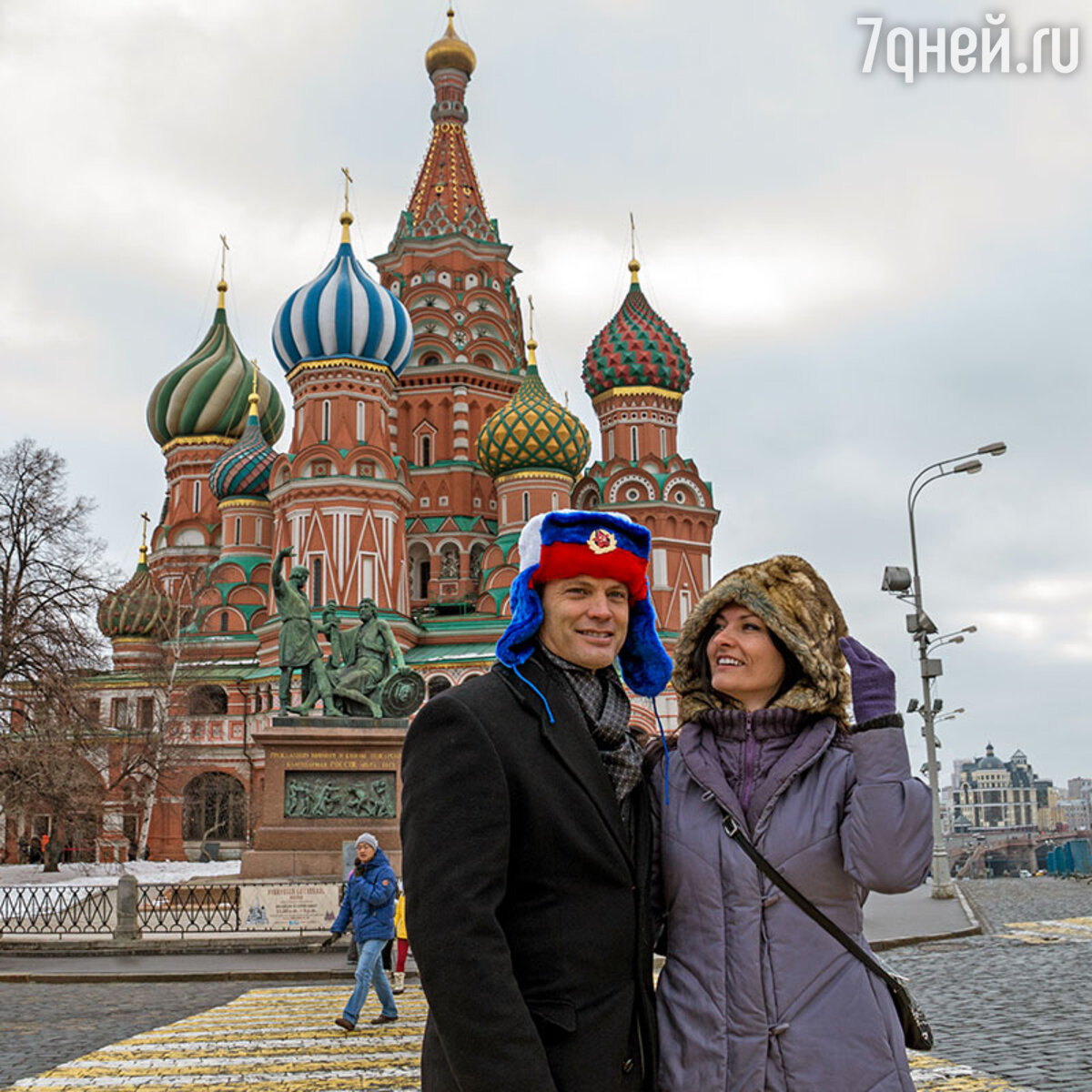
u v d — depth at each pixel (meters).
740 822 3.83
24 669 41.88
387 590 59.31
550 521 3.88
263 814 26.22
